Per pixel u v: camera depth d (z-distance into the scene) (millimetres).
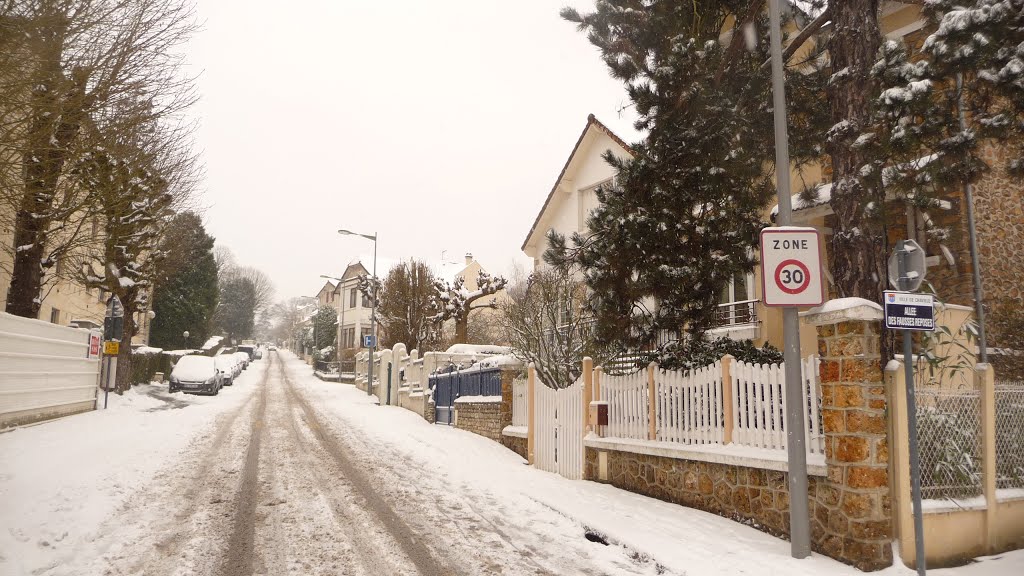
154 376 29891
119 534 6352
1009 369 10781
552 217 24281
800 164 9289
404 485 9180
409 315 31781
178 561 5613
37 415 13164
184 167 17000
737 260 8891
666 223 8688
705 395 7527
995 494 6258
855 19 7430
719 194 8812
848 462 5621
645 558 5953
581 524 7113
